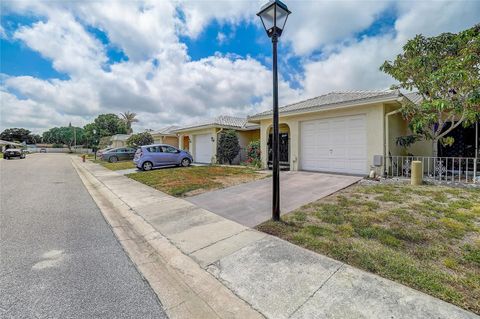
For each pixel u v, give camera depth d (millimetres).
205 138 18719
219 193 7391
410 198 5656
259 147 14320
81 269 3057
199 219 5055
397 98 7637
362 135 8992
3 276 2842
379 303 2158
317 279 2598
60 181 11164
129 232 4508
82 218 5352
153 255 3525
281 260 3072
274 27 4379
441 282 2443
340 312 2072
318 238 3662
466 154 9203
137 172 13320
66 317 2141
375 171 8430
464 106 6676
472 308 2062
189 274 2922
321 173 9742
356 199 5781
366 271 2717
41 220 5133
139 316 2176
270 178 9578
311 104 10852
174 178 10430
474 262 2848
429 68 7520
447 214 4504
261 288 2523
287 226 4254
